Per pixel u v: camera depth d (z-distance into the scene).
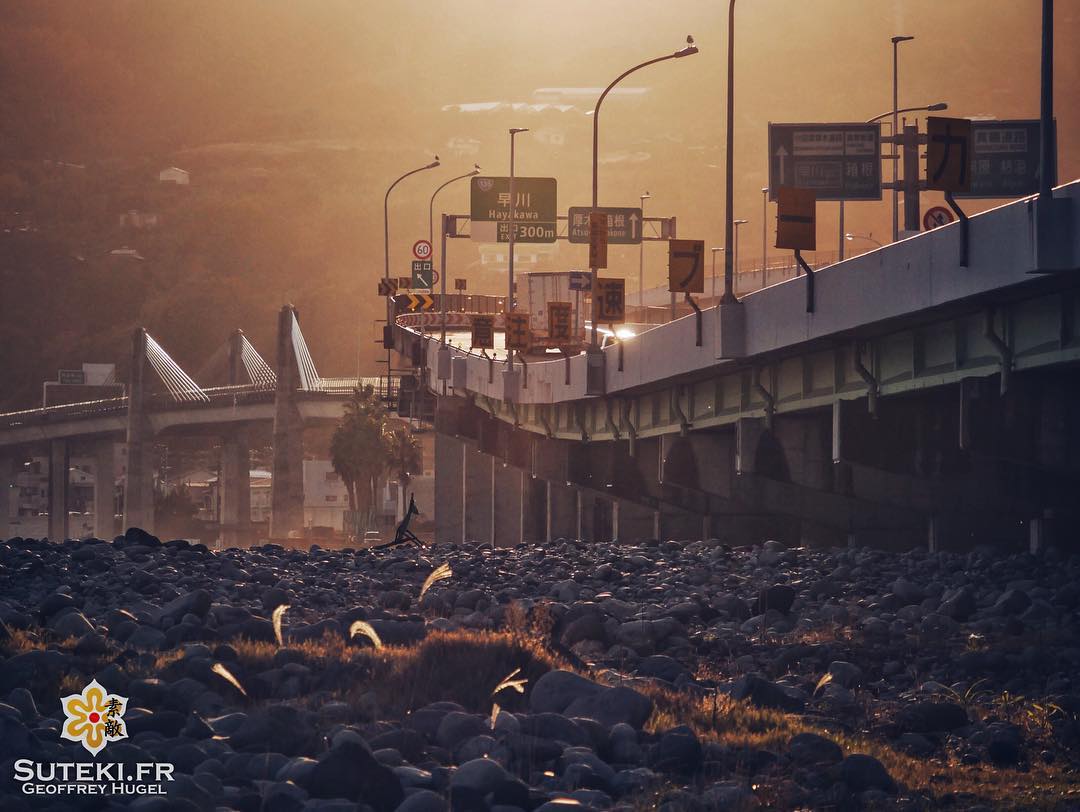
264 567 97.88
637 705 36.53
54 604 59.47
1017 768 39.66
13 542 107.31
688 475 147.00
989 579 91.75
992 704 49.78
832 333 95.38
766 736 37.09
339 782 27.12
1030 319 80.19
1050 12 70.25
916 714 44.56
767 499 146.12
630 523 195.25
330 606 75.06
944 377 90.00
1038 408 88.12
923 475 110.56
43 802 26.12
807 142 172.75
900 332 95.75
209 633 50.34
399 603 73.62
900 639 65.62
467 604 75.12
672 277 119.62
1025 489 114.00
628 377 144.75
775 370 118.19
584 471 191.25
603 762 31.64
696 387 139.50
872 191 173.12
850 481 122.94
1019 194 172.25
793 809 30.30
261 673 41.12
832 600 82.12
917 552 113.69
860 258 90.81
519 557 119.56
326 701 37.94
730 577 94.62
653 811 27.67
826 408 116.12
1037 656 57.88
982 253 75.31
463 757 31.47
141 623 55.34
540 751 31.20
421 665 39.47
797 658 57.53
